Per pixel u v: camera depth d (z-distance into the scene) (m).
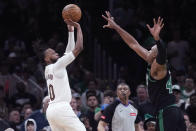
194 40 30.34
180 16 31.22
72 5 15.45
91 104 21.23
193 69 27.75
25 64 29.27
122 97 17.88
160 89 14.23
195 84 26.08
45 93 25.11
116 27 15.12
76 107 20.64
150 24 29.52
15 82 27.69
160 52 13.74
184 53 29.22
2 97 24.95
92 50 28.64
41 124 20.86
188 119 19.97
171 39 30.56
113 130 17.86
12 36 34.00
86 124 19.70
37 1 34.06
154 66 14.02
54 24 30.69
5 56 31.62
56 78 15.23
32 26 31.77
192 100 21.31
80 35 15.30
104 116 17.84
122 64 27.62
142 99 22.17
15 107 24.25
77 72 27.28
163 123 14.12
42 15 31.62
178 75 25.69
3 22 34.81
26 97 25.28
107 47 28.27
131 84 26.39
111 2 27.88
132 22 27.59
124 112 17.86
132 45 14.92
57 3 30.56
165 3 31.23
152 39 22.94
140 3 30.78
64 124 15.09
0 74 28.06
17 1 35.25
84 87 25.89
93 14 28.70
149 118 19.16
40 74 26.67
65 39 29.41
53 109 15.12
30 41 31.48
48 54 16.20
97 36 28.64
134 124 18.22
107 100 20.59
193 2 31.44
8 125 20.38
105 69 27.73
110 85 25.75
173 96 14.35
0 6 35.53
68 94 15.27
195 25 31.11
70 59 15.17
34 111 22.64
